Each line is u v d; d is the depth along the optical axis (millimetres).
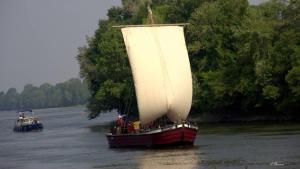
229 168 106250
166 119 154750
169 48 155000
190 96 154250
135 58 153625
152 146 142000
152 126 152750
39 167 131500
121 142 150000
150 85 152000
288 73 194625
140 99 151750
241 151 126000
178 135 139625
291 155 114750
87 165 126438
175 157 125250
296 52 198375
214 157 120625
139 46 154250
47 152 162000
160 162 120312
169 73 152625
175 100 151625
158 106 151625
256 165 107000
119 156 135125
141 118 152125
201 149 134875
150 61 153000
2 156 162000
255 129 175000
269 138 145000
